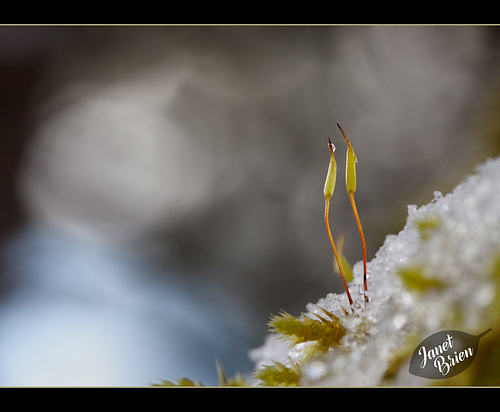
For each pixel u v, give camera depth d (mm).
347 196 572
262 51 756
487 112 535
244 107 736
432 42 632
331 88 692
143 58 777
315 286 544
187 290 534
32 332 454
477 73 601
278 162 689
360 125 660
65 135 725
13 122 714
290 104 723
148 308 479
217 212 668
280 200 649
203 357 386
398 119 620
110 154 716
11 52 719
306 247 579
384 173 587
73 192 698
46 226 668
